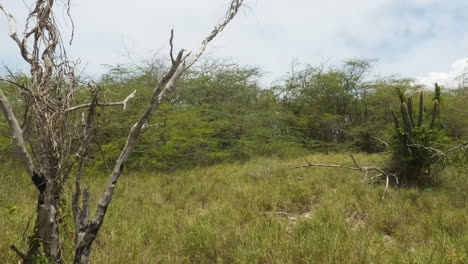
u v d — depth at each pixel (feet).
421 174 28.60
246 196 23.63
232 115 57.21
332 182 28.96
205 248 14.38
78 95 11.13
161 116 43.37
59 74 9.86
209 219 17.67
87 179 30.30
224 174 35.47
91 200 22.11
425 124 29.25
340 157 50.08
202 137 49.39
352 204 21.49
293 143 58.44
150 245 14.71
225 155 47.32
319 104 79.51
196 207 22.12
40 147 9.20
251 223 17.49
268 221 17.52
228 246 14.69
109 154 35.50
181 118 46.39
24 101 9.82
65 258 11.81
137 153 39.78
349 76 78.84
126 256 13.08
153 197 24.86
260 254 13.51
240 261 13.12
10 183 24.66
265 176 32.04
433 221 17.48
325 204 21.52
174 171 39.73
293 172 33.63
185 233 15.80
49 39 9.88
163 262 13.32
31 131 9.41
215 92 63.57
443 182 27.94
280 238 14.94
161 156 39.24
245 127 57.88
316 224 16.89
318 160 46.16
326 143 68.85
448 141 28.07
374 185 27.76
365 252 13.14
